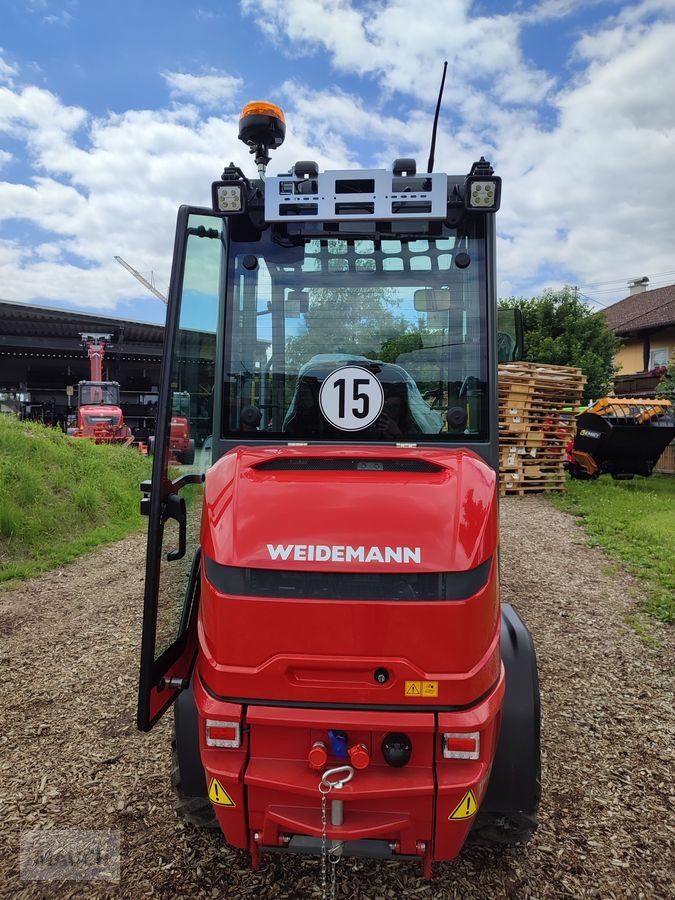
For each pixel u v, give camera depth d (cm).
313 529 216
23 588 658
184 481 272
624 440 1255
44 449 1058
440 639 208
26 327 2969
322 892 255
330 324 278
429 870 221
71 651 493
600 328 2239
